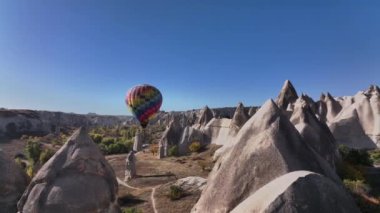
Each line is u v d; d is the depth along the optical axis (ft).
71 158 46.16
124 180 121.49
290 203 20.24
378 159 124.67
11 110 338.75
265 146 36.73
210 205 35.29
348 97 200.23
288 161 35.22
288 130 38.63
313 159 37.22
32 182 45.55
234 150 38.88
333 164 78.59
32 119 336.29
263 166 35.29
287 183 21.48
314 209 20.16
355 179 75.46
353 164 94.79
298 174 22.44
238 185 34.73
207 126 191.93
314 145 79.25
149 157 183.11
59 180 44.60
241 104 166.71
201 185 92.94
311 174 21.83
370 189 64.90
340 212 20.57
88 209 43.34
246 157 36.63
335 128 163.02
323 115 196.85
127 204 88.74
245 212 21.86
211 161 147.02
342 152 102.89
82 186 44.19
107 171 47.57
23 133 308.81
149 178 120.88
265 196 21.94
